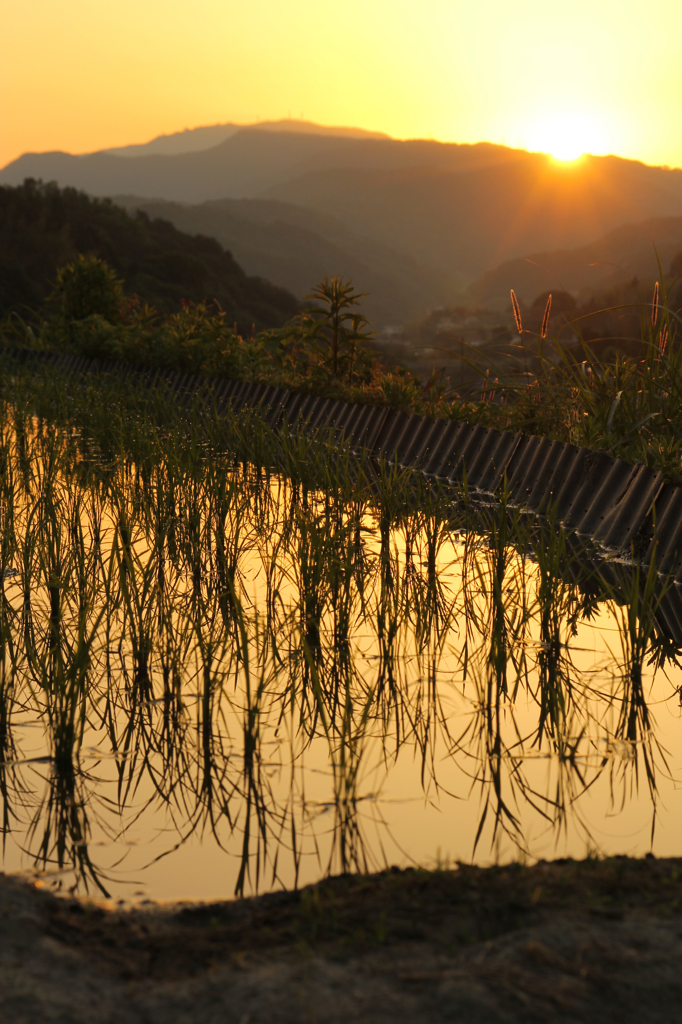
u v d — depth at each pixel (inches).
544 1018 65.4
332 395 415.2
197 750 140.3
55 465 312.2
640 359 304.0
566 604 201.3
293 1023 65.0
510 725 150.0
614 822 117.0
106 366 595.5
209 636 187.5
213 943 80.4
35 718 152.6
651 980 69.7
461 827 115.7
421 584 223.6
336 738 144.8
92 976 72.9
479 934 78.0
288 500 295.7
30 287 3038.9
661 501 246.4
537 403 345.1
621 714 153.9
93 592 195.8
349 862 106.4
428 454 349.1
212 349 524.4
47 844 111.7
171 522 259.4
